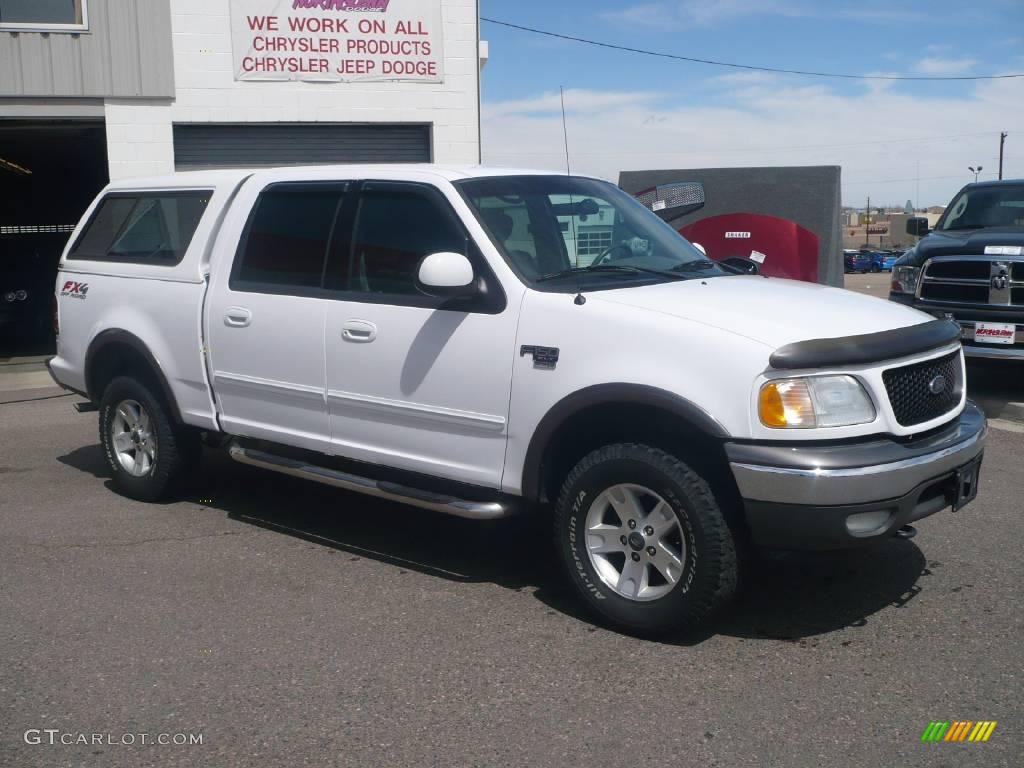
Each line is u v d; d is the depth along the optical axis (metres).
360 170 5.28
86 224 6.81
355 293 5.09
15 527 5.95
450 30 13.35
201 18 12.47
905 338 4.12
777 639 4.27
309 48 12.88
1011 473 6.81
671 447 4.14
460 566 5.24
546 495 4.54
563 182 5.34
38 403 10.26
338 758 3.38
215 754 3.41
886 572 5.03
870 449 3.91
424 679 3.95
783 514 3.86
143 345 6.07
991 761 3.30
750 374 3.89
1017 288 8.79
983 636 4.27
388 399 4.93
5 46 11.80
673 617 4.14
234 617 4.58
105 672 4.04
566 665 4.05
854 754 3.35
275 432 5.52
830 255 10.08
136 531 5.86
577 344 4.28
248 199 5.70
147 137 12.46
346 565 5.27
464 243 4.73
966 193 10.75
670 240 5.48
